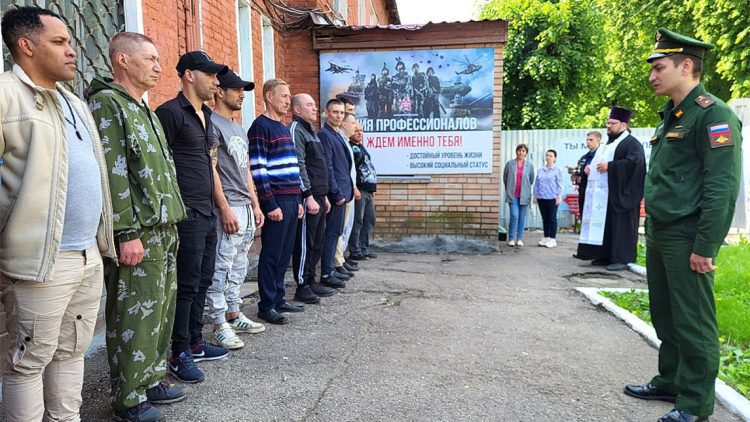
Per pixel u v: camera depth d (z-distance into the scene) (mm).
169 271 2863
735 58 15039
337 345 3908
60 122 2174
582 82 16906
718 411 2992
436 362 3609
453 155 8289
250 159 4246
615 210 7059
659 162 2926
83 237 2281
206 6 5691
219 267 3738
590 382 3326
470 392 3135
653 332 4172
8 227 2070
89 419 2734
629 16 18953
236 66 6582
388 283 6047
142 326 2631
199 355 3508
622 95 21578
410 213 8422
